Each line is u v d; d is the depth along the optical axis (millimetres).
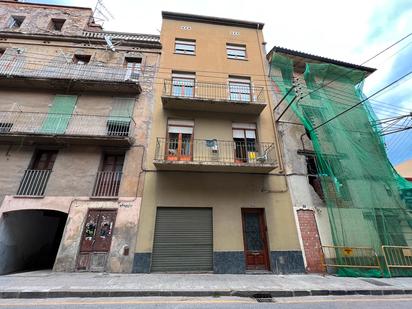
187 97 10320
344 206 9430
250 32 14297
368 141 11312
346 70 13430
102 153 9969
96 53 12312
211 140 10391
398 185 10250
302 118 11117
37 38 12266
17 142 9672
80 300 5191
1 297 5258
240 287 6137
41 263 10438
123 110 10891
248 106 10859
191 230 8930
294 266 8609
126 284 6215
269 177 10062
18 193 8844
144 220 8750
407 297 5859
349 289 6172
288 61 13086
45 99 10875
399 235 9047
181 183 9492
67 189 9023
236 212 9273
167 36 13125
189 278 7238
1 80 10508
